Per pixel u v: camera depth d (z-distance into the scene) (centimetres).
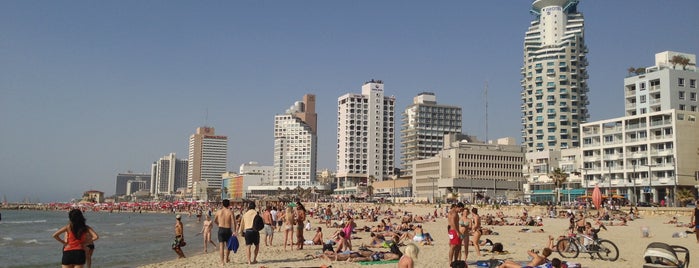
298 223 3111
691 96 12925
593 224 5900
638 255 2723
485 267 2164
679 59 13538
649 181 11012
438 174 18650
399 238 3644
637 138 11656
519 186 18138
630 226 5859
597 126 12688
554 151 15212
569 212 7431
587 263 2367
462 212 2322
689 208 8031
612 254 2467
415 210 13400
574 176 13400
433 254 2869
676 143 10875
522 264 2156
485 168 18788
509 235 4488
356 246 3453
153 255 3766
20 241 5812
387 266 2416
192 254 3616
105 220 13525
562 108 19625
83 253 1484
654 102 13138
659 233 4691
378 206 14400
